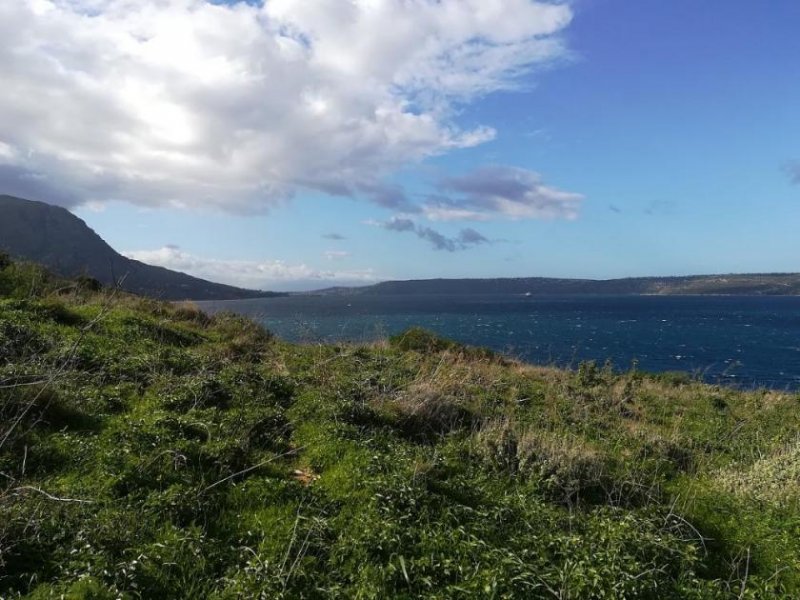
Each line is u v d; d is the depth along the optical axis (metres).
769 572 5.87
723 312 115.31
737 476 8.84
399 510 5.79
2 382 7.41
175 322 16.69
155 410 8.27
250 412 8.90
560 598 4.68
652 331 62.97
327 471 7.13
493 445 8.41
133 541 4.87
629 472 8.04
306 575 4.73
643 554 5.61
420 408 9.95
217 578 4.67
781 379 30.23
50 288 17.44
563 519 6.43
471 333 52.25
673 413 14.26
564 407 12.87
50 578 4.34
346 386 11.19
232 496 5.98
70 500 5.03
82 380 9.11
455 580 4.89
